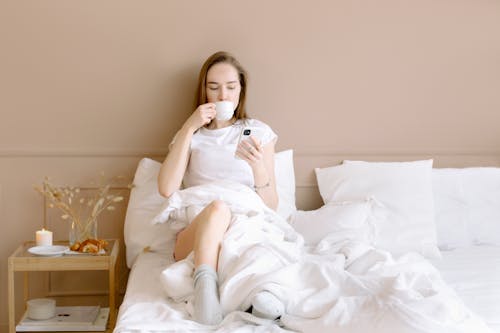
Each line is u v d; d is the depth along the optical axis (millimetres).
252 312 2055
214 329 1986
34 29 3049
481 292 2354
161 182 2748
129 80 3123
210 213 2318
